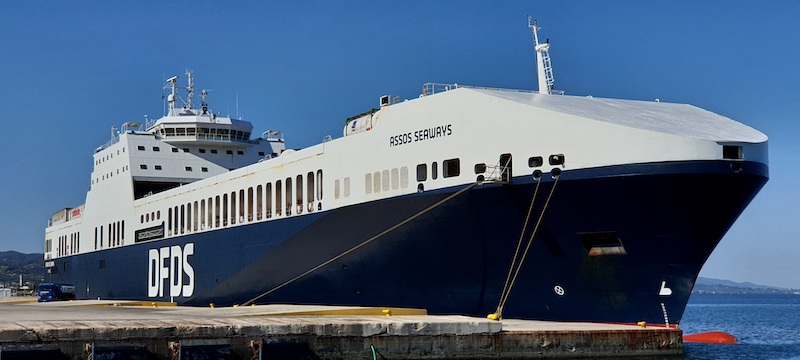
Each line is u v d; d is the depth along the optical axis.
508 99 35.91
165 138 70.44
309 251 46.16
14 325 28.22
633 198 32.94
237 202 53.31
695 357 37.72
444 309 40.19
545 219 35.03
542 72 42.78
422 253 39.53
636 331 33.81
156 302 62.53
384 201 40.28
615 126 32.91
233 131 71.56
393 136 40.41
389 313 37.88
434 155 38.22
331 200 44.06
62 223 89.19
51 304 64.50
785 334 64.44
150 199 65.69
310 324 29.80
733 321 91.81
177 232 60.84
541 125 34.59
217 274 55.00
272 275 49.66
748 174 32.50
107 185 74.69
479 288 38.47
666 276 34.44
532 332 32.53
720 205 32.91
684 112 38.34
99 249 75.94
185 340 27.94
